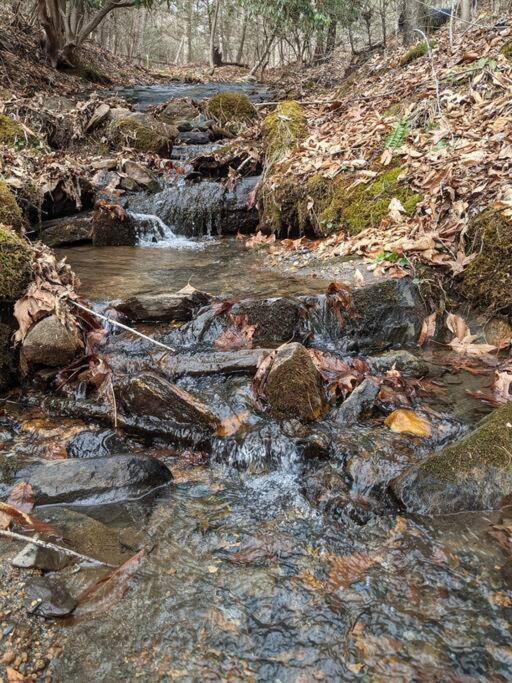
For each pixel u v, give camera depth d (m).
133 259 4.99
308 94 11.59
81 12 13.24
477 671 1.44
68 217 6.04
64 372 3.06
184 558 1.86
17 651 1.50
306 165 5.75
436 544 1.89
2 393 2.98
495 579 1.73
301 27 13.52
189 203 6.38
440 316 3.66
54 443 2.56
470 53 5.95
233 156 7.48
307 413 2.65
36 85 10.84
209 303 3.69
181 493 2.24
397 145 5.09
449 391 2.92
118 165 7.22
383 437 2.52
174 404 2.65
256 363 3.01
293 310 3.48
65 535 1.91
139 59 25.28
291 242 5.18
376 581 1.75
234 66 21.84
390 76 7.65
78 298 3.40
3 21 13.27
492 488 2.08
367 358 3.21
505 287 3.41
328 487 2.20
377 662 1.48
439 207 4.09
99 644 1.53
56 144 8.29
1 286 3.09
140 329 3.50
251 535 1.97
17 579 1.71
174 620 1.61
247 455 2.45
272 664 1.48
